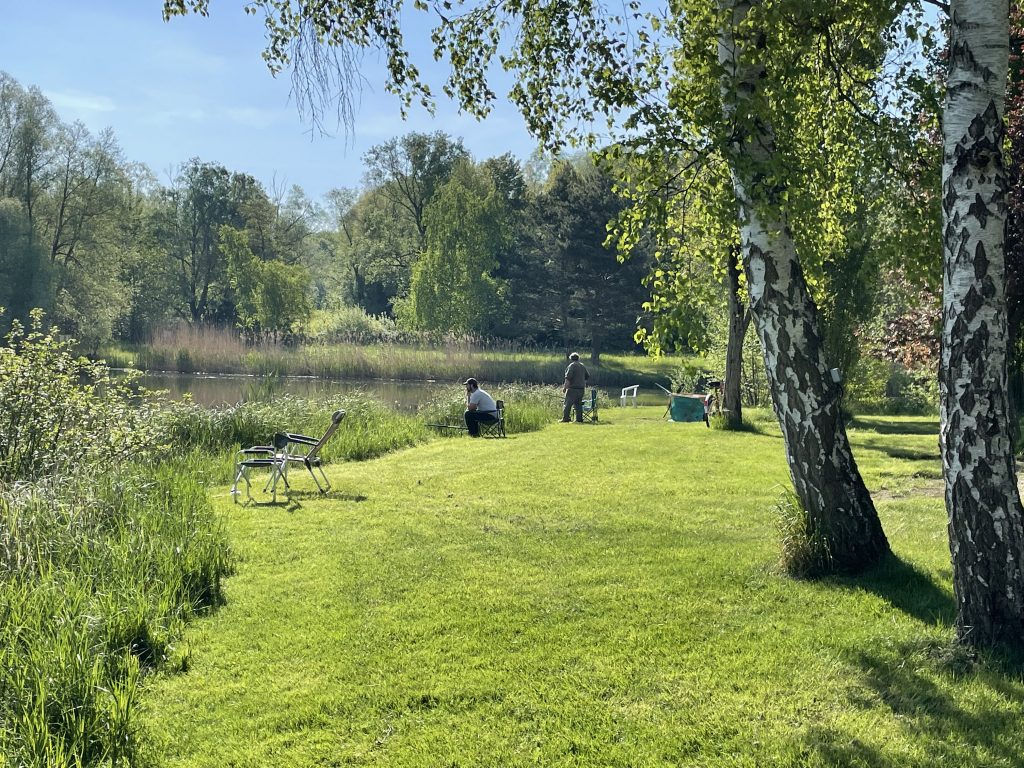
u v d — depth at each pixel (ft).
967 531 15.37
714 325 76.33
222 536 23.95
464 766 12.27
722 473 37.35
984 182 14.74
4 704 13.26
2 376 32.40
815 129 25.39
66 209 164.45
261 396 79.30
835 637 16.72
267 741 13.09
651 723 13.42
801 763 12.13
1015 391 46.83
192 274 218.38
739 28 18.80
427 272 177.99
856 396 77.46
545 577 21.12
